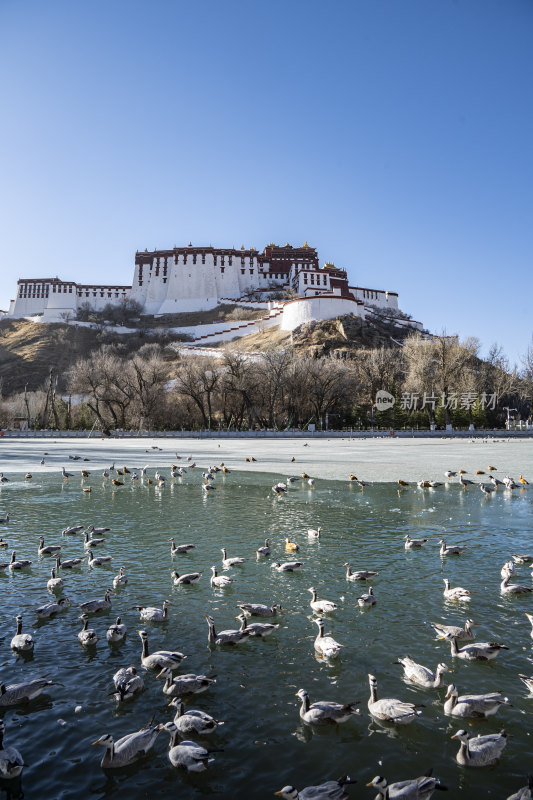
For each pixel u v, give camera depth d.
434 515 24.72
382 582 15.53
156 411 114.44
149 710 9.16
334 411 120.38
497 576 15.97
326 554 18.45
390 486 33.91
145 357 176.12
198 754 7.55
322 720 8.54
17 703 9.32
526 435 102.25
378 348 145.50
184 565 17.47
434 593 14.59
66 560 17.42
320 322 159.38
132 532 22.00
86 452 64.38
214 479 38.50
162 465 48.59
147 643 11.27
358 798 7.02
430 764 7.76
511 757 7.90
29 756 8.01
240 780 7.46
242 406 113.00
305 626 12.53
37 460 53.12
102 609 13.57
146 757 8.08
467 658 10.69
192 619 13.05
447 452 61.16
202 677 9.59
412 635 11.98
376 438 95.75
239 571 16.73
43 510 26.69
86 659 11.01
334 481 36.38
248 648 11.43
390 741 8.28
